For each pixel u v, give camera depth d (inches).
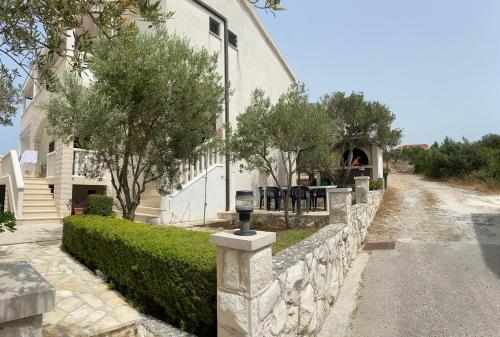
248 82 578.2
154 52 231.9
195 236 163.3
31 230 326.0
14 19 84.4
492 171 713.0
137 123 253.4
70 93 234.7
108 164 250.7
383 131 685.9
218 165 464.1
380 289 190.7
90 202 353.1
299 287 126.8
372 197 387.2
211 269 113.0
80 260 218.5
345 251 218.4
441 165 836.6
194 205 416.2
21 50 90.2
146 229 183.0
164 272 129.4
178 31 422.3
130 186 419.2
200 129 274.4
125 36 108.3
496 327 142.6
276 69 704.4
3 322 60.0
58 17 87.7
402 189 689.0
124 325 131.9
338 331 146.9
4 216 115.5
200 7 466.0
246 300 90.0
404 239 295.3
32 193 407.8
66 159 390.9
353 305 173.5
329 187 432.5
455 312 157.5
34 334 64.6
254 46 609.9
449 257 236.7
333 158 463.2
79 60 105.9
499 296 171.6
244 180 535.5
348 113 679.1
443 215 393.1
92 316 140.3
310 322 135.9
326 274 165.8
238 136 343.6
